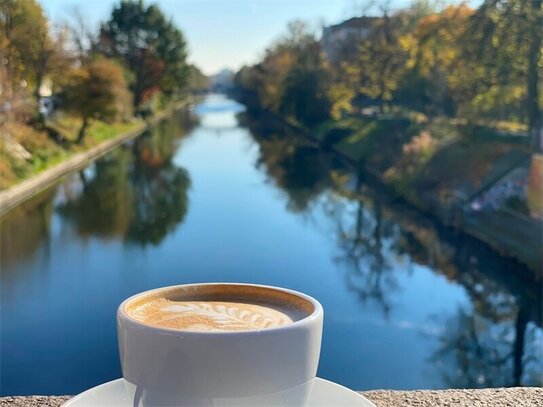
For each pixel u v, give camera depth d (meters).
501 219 12.08
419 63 18.16
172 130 31.36
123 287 10.09
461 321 9.11
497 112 14.55
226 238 13.17
